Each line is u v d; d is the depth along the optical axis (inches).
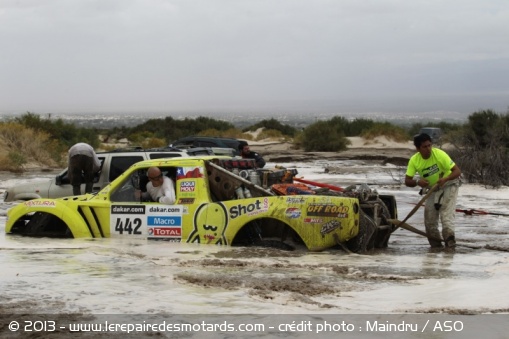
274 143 2218.3
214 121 3019.2
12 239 437.1
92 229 441.1
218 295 276.7
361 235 403.5
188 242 419.2
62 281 301.1
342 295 280.4
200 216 416.8
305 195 405.4
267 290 286.5
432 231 440.5
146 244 414.6
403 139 2246.6
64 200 450.0
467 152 952.3
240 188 421.4
